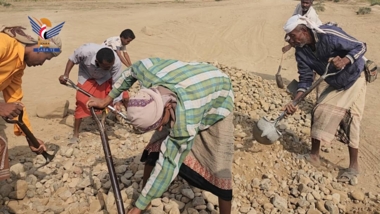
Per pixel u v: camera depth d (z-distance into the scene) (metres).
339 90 4.11
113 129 5.11
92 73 4.63
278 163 4.34
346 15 15.89
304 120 5.54
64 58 9.30
